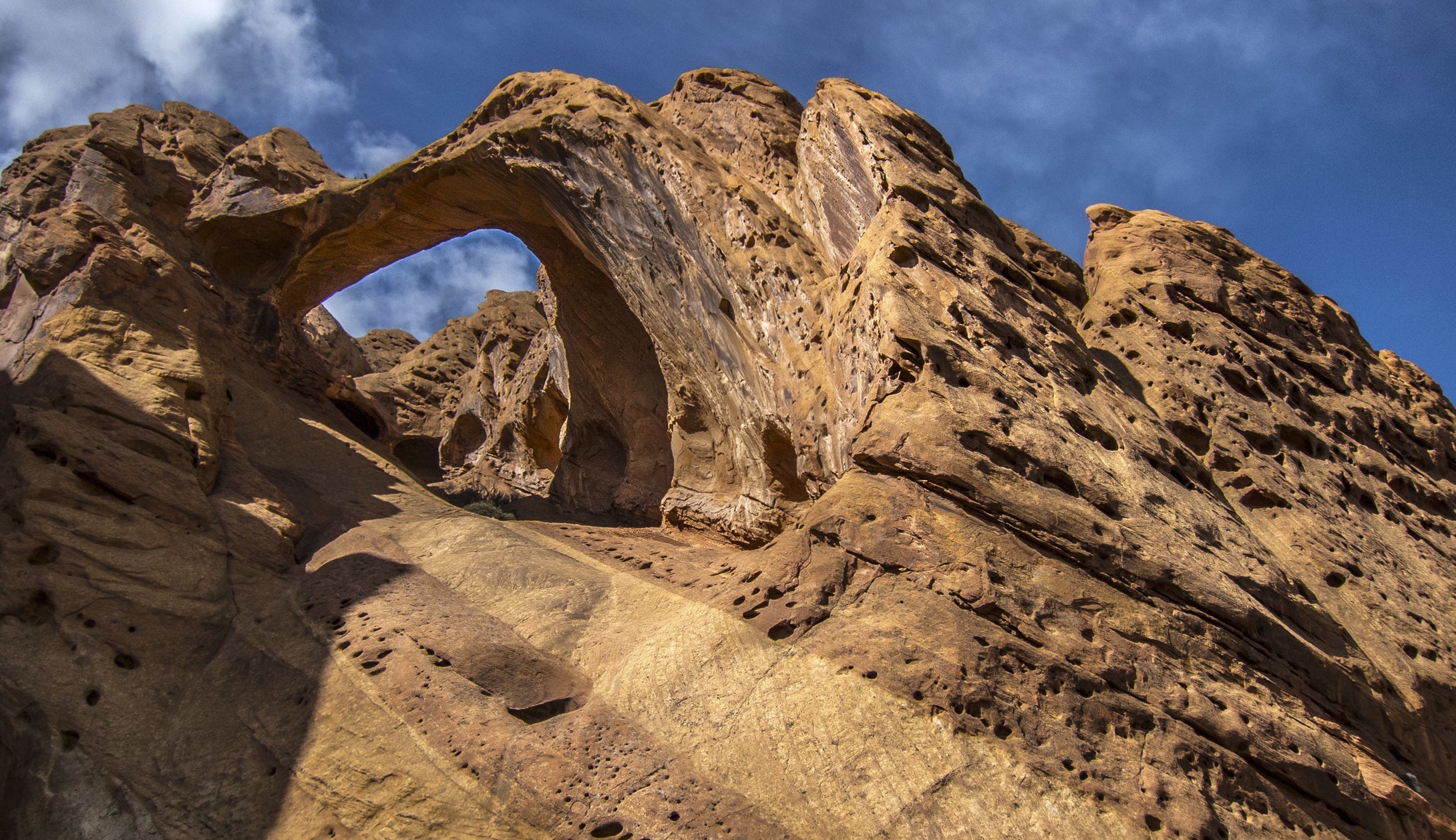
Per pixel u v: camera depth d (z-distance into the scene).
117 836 8.34
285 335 21.50
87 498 11.17
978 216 14.09
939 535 9.30
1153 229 16.53
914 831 7.10
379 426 24.31
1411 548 12.60
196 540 11.73
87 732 9.13
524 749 8.13
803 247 15.19
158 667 10.12
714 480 17.56
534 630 10.28
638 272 17.45
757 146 18.08
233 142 24.12
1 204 17.69
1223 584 9.23
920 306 11.46
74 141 19.09
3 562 10.19
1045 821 7.11
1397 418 15.34
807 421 13.01
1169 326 14.81
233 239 21.94
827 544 9.70
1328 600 10.94
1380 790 8.27
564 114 17.95
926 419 10.10
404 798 7.97
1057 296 15.83
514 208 20.89
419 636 9.82
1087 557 9.13
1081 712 7.99
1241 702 8.40
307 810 8.25
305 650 10.05
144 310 15.52
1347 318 16.91
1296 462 13.16
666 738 8.20
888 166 13.63
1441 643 10.85
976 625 8.55
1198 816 7.33
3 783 8.93
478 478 31.88
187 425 13.55
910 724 7.83
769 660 8.74
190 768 8.95
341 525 13.90
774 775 7.66
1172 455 11.48
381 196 21.12
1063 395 11.03
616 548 14.02
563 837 7.33
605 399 23.17
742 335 15.18
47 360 13.31
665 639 9.52
